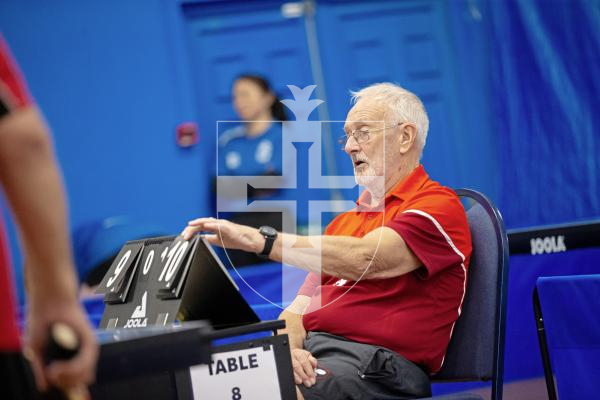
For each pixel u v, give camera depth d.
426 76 14.52
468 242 4.92
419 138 5.42
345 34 14.39
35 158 2.21
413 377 4.77
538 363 7.82
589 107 12.95
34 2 13.27
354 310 4.92
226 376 3.88
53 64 13.27
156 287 4.19
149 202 13.29
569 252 7.49
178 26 13.64
